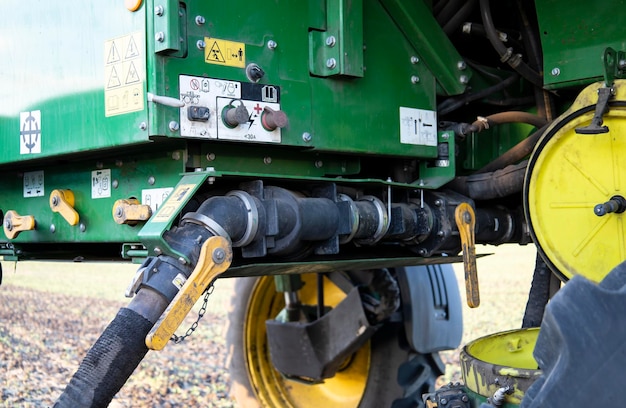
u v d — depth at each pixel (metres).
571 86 2.92
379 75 2.85
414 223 2.85
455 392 2.42
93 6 2.48
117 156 2.66
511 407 2.20
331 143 2.69
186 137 2.32
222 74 2.41
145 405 5.08
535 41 3.13
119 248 3.22
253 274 2.61
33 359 6.07
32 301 8.21
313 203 2.54
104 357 2.16
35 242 3.01
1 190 3.15
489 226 3.11
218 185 2.51
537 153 2.71
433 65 3.01
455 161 3.12
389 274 3.81
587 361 1.59
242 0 2.47
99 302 8.12
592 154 2.61
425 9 2.95
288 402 4.22
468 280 2.86
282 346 3.95
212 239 2.23
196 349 6.50
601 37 2.81
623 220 2.54
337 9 2.65
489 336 2.64
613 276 1.71
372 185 2.78
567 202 2.66
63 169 2.88
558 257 2.67
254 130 2.47
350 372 4.13
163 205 2.30
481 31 3.19
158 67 2.29
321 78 2.68
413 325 3.81
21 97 2.78
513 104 3.34
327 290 4.26
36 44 2.71
